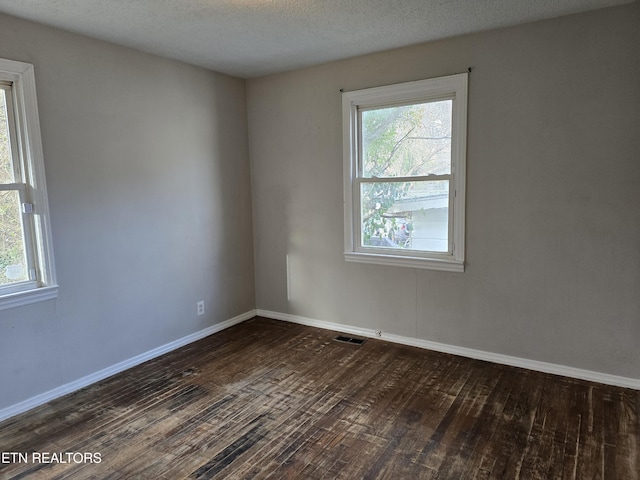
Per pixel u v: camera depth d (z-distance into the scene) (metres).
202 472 2.13
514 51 3.02
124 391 3.00
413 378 3.12
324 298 4.20
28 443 2.40
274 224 4.41
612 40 2.72
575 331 3.04
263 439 2.40
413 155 3.58
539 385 2.97
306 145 4.07
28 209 2.80
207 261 4.06
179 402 2.83
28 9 2.54
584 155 2.88
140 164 3.42
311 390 2.97
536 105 2.99
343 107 3.79
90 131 3.07
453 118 3.35
